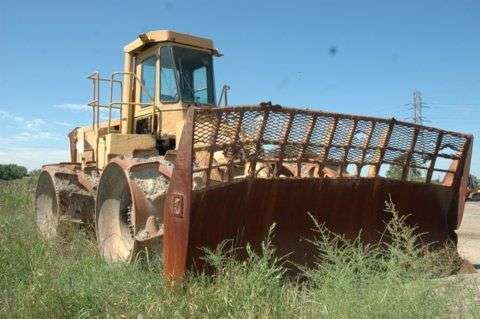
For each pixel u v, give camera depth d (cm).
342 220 580
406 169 607
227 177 509
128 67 854
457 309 392
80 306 461
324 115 535
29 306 461
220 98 826
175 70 773
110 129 830
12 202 1262
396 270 414
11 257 615
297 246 550
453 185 654
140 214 583
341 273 434
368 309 374
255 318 405
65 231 787
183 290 463
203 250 492
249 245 486
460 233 1209
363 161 577
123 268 555
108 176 665
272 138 516
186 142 481
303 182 546
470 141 646
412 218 628
